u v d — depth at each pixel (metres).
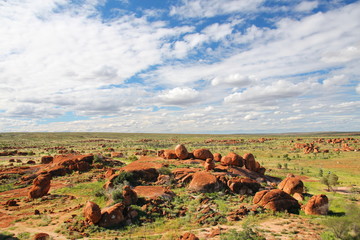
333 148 122.88
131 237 18.66
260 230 18.89
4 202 30.47
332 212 24.77
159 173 38.09
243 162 48.38
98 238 18.64
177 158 52.69
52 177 43.75
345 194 35.75
